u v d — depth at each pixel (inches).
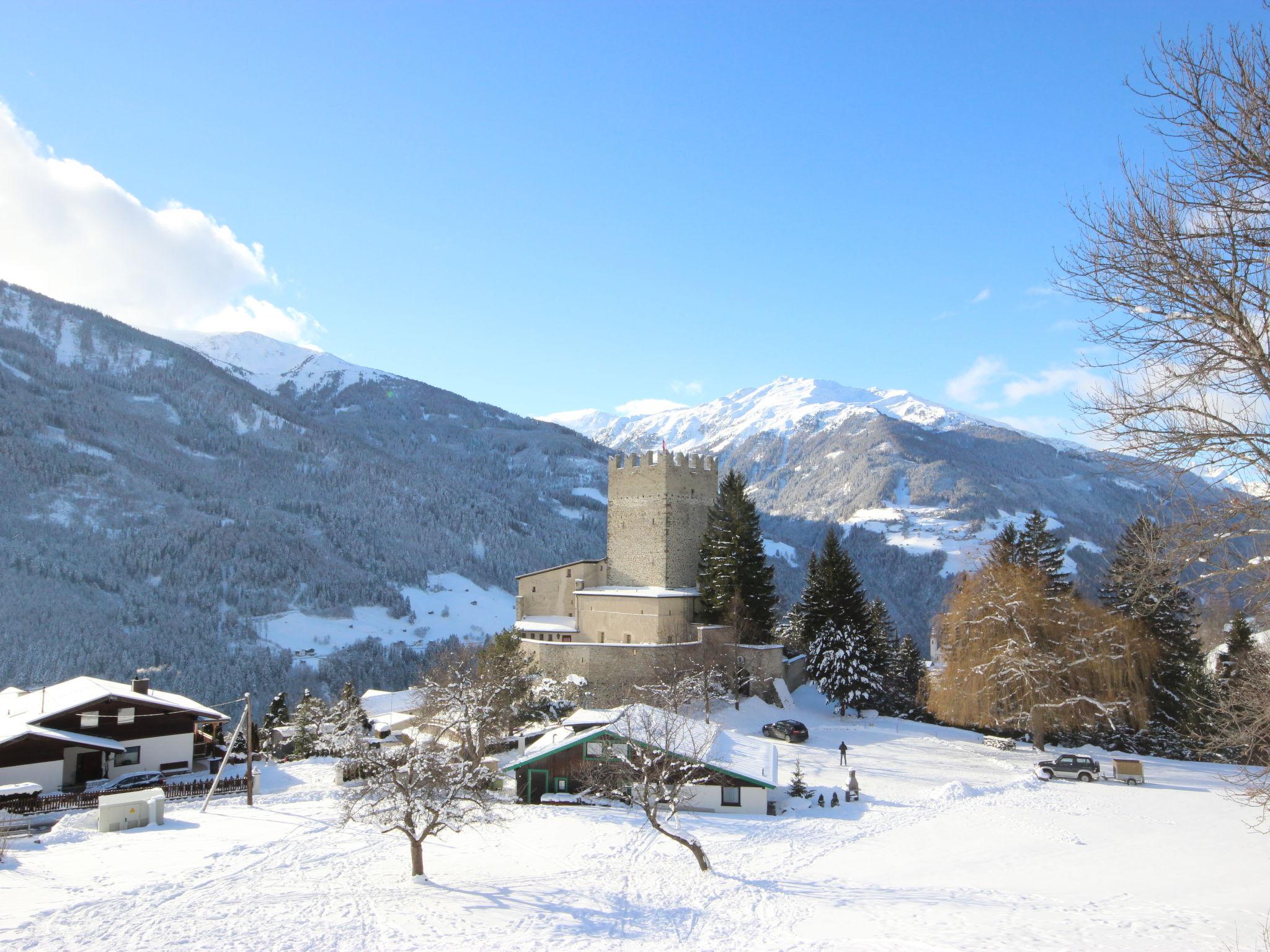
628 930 859.4
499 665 2297.0
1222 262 527.5
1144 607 2033.7
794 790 1657.2
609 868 1146.0
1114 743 2253.9
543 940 822.5
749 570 2691.9
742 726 2249.0
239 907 938.7
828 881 1069.1
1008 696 2076.8
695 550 2930.6
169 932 840.3
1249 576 528.7
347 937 832.3
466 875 1117.1
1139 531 595.8
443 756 1224.8
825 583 2728.8
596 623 2780.5
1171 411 551.8
